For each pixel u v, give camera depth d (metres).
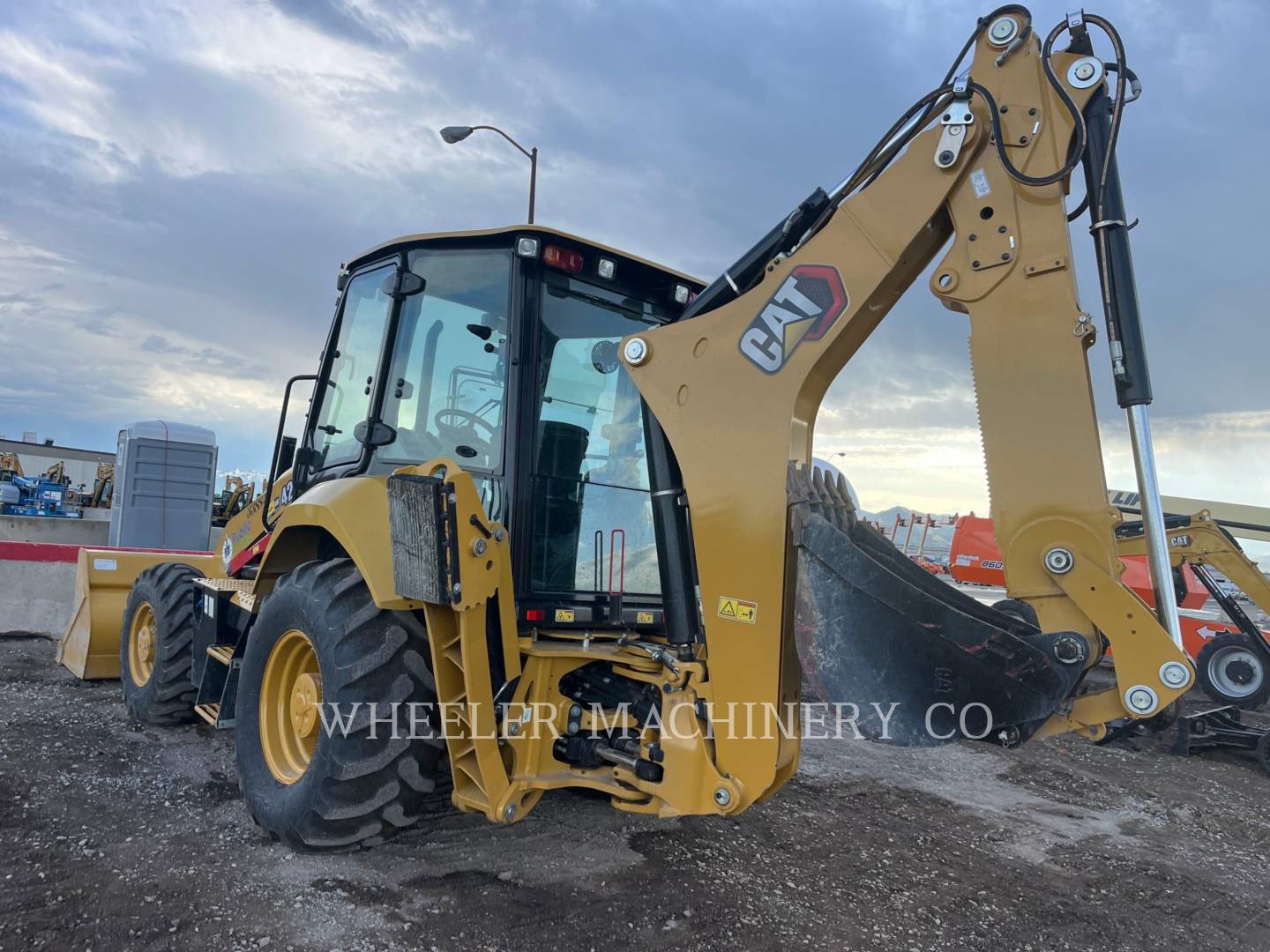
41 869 2.96
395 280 3.54
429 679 3.10
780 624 2.62
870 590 2.52
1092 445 2.37
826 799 4.54
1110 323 2.39
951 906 3.27
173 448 11.59
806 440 2.78
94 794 3.76
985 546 11.88
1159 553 2.31
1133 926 3.25
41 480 20.39
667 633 3.08
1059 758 6.02
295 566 3.87
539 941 2.69
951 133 2.54
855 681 2.53
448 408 3.39
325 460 3.98
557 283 3.39
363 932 2.66
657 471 3.09
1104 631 2.30
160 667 4.88
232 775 4.18
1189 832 4.54
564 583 3.36
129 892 2.83
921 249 2.68
